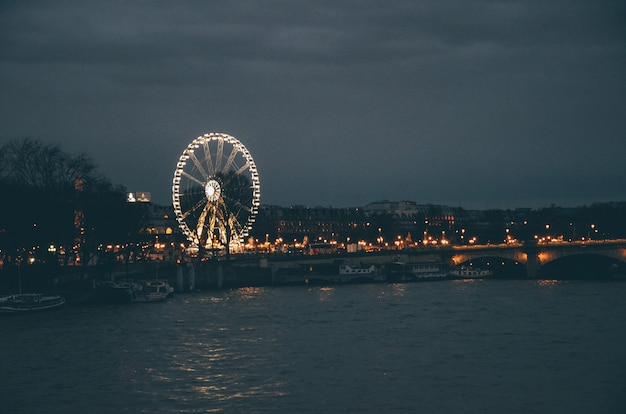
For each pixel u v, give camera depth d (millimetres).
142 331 180250
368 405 121938
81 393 128375
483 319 198750
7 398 125812
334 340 168250
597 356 151750
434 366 144125
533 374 138500
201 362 147875
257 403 122938
